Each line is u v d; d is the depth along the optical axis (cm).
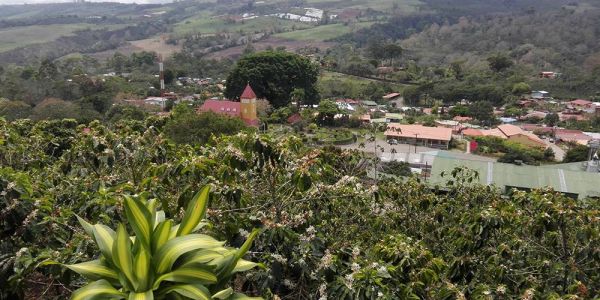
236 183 473
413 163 2520
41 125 1316
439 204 823
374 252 455
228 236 396
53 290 458
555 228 561
